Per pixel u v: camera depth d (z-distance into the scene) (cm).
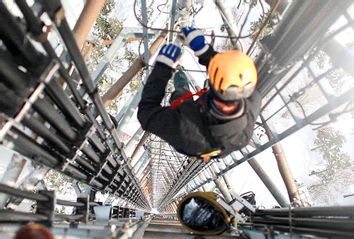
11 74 325
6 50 338
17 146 414
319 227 527
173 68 455
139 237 566
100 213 788
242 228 741
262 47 522
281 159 1077
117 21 2439
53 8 316
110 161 910
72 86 465
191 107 430
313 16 419
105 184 1046
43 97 396
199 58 450
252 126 431
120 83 988
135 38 983
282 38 477
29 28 329
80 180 748
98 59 2088
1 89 320
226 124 394
